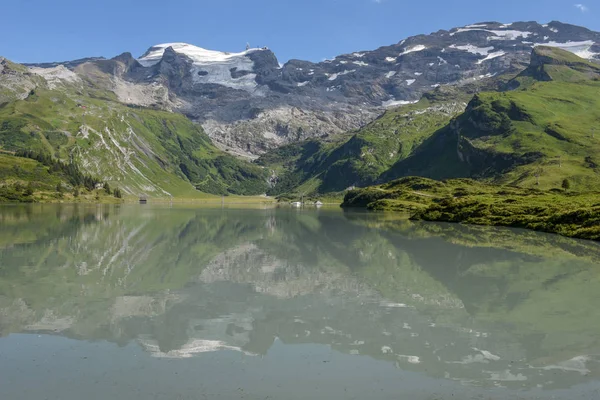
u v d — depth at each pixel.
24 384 18.34
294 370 20.00
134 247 64.81
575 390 18.28
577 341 24.19
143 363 20.64
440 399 17.47
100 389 17.98
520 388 18.45
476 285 39.22
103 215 144.75
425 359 21.48
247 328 26.25
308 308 30.92
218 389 18.11
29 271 44.50
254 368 20.19
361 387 18.39
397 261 53.59
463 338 24.61
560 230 86.19
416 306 31.64
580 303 32.72
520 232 90.81
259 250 63.44
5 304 31.17
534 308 31.17
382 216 157.75
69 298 33.31
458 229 99.50
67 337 24.25
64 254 56.47
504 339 24.45
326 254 59.78
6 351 22.02
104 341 23.69
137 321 27.50
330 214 172.38
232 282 40.16
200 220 128.25
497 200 147.50
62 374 19.36
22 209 177.75
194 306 31.34
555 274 44.69
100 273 44.00
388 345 23.33
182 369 20.03
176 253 59.31
